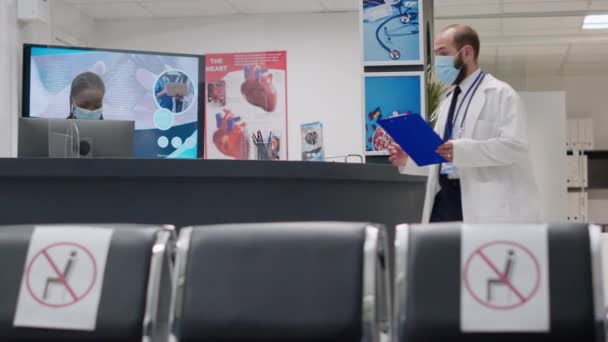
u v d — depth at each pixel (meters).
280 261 1.19
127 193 2.80
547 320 1.10
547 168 7.97
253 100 5.88
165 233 1.23
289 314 1.16
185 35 8.07
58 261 1.23
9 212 2.78
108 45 8.17
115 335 1.18
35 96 4.54
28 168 2.72
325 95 7.88
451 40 3.08
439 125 3.19
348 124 7.85
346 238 1.18
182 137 4.26
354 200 3.12
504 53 8.73
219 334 1.17
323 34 7.89
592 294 1.11
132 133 3.29
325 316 1.15
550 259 1.12
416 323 1.13
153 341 1.19
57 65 4.52
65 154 3.18
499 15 7.62
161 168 2.76
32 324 1.20
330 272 1.17
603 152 9.52
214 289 1.19
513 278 1.13
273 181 2.91
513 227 1.15
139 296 1.19
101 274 1.21
